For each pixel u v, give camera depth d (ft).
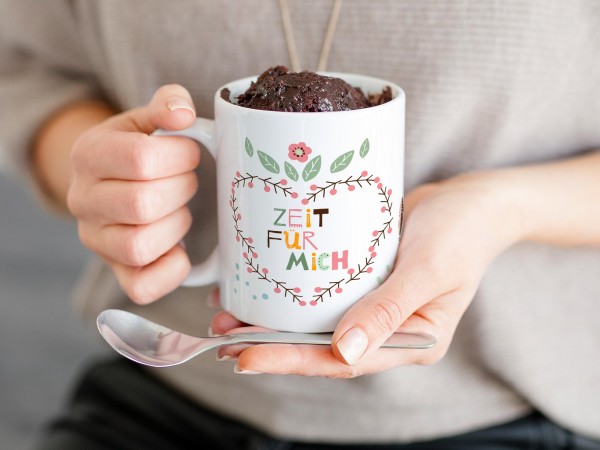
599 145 1.64
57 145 1.84
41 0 1.85
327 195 1.14
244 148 1.15
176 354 1.17
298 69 1.57
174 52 1.63
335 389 1.68
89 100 1.95
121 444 1.77
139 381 1.88
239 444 1.75
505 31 1.46
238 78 1.61
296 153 1.12
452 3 1.46
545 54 1.48
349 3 1.50
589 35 1.48
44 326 3.87
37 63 1.97
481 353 1.65
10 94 1.92
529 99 1.52
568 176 1.52
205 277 1.32
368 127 1.13
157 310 1.81
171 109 1.19
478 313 1.62
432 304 1.24
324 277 1.18
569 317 1.67
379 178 1.16
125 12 1.65
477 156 1.59
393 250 1.23
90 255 4.47
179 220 1.30
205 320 1.75
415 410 1.70
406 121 1.55
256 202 1.16
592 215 1.51
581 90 1.54
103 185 1.26
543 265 1.64
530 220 1.44
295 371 1.14
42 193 1.94
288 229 1.16
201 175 1.65
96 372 1.94
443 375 1.68
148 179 1.22
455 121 1.54
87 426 1.81
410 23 1.49
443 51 1.49
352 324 1.12
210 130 1.22
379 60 1.53
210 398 1.79
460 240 1.26
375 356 1.19
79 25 1.86
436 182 1.65
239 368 1.12
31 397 3.40
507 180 1.46
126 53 1.67
